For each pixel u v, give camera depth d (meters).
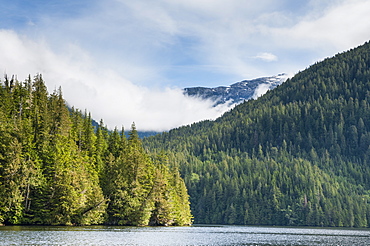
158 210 125.75
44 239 63.44
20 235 67.31
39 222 95.69
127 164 116.81
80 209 100.81
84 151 122.56
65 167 100.88
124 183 112.88
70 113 140.88
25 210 93.06
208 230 124.88
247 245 71.69
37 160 96.25
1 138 90.44
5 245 54.44
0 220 86.88
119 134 148.62
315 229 166.88
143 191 117.88
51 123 111.44
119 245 61.56
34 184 91.75
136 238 75.06
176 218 142.12
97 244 60.97
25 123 103.75
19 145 89.62
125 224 117.44
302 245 74.69
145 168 124.25
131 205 112.50
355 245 76.62
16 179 87.69
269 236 102.12
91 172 114.25
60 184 95.44
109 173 118.12
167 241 72.69
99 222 110.75
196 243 72.06
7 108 112.81
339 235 115.56
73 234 74.75
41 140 103.12
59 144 106.12
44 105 120.19
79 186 99.00
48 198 96.50
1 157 87.06
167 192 128.12
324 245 75.94
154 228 113.62
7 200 86.00
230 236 96.88
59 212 96.25
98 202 104.19
